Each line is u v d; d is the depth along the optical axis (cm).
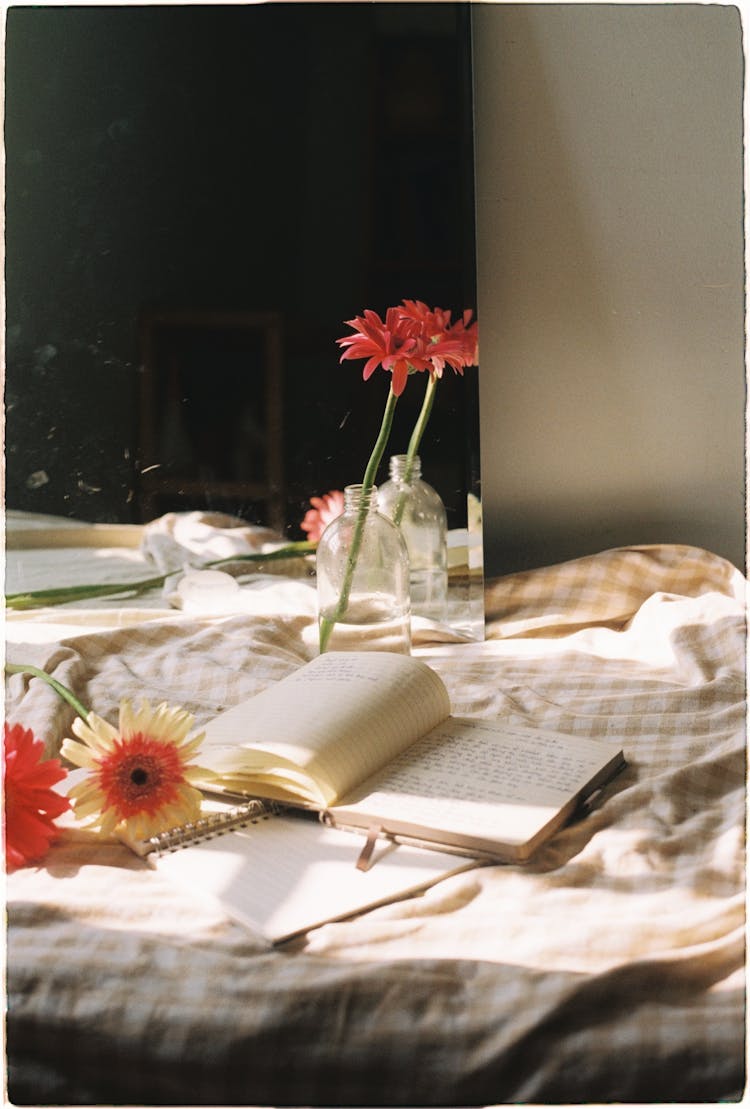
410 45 156
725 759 100
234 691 124
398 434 157
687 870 85
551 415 173
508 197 168
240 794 96
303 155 158
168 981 72
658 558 161
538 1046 68
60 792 98
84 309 158
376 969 72
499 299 171
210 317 159
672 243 169
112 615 159
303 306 158
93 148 158
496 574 175
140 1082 69
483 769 97
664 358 172
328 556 125
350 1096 68
